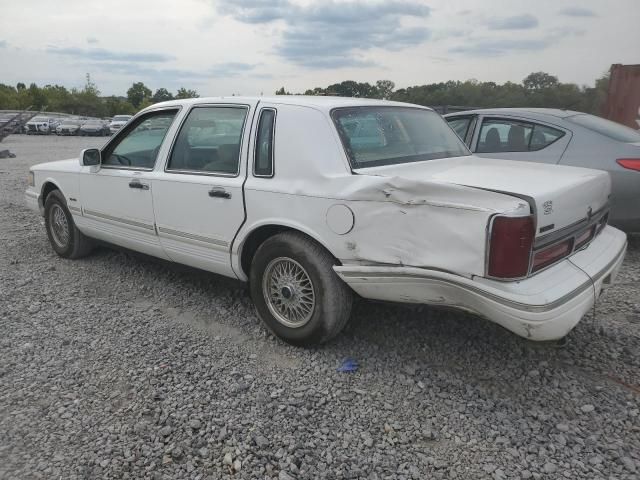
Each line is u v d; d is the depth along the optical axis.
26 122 40.16
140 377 3.38
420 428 2.89
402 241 3.04
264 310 3.87
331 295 3.48
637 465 2.59
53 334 4.00
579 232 3.24
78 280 5.20
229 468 2.59
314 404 3.11
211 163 4.10
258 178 3.73
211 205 3.99
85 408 3.06
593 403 3.10
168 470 2.57
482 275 2.76
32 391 3.23
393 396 3.19
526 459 2.64
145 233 4.66
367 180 3.17
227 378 3.38
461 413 3.02
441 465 2.61
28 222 7.84
